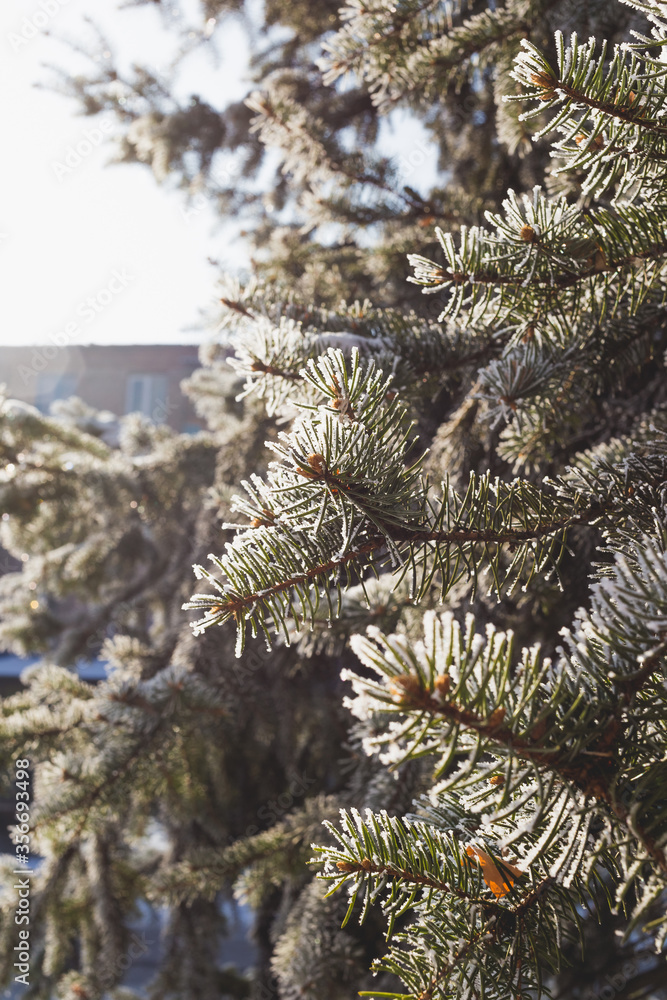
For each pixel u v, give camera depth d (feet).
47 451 11.20
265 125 4.80
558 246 2.66
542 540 2.73
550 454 3.54
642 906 2.07
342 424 2.42
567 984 6.56
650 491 2.75
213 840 9.86
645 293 2.90
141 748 5.97
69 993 8.66
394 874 2.35
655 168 2.53
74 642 12.21
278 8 9.76
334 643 3.98
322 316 3.66
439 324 3.61
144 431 13.28
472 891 2.35
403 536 2.59
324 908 5.38
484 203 5.49
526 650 2.13
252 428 8.47
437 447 4.23
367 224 5.45
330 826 2.38
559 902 2.30
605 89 2.37
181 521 12.62
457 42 3.84
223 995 9.75
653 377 5.25
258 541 2.50
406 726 2.01
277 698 9.30
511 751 2.03
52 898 8.14
